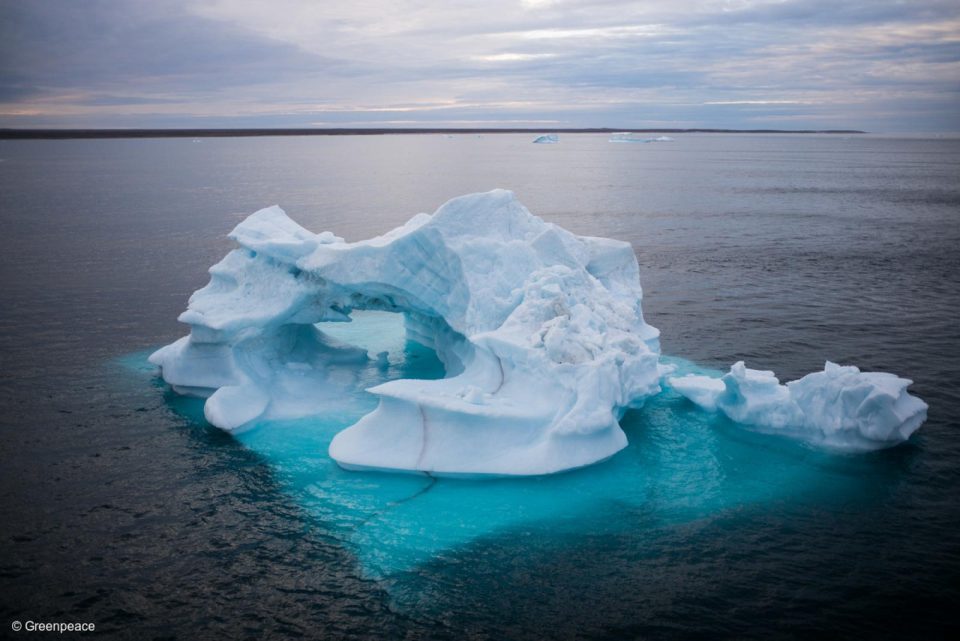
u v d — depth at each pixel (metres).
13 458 20.25
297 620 13.94
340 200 89.38
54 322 33.22
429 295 25.12
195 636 13.49
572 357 20.91
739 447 21.20
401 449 19.69
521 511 17.67
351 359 27.98
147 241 55.84
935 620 13.89
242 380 23.92
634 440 21.66
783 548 16.17
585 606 14.31
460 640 13.43
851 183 119.94
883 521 17.22
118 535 16.66
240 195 95.06
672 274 45.66
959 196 94.62
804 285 41.97
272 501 18.16
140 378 26.45
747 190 107.56
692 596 14.59
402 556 15.93
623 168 169.25
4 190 98.75
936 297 38.47
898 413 20.30
